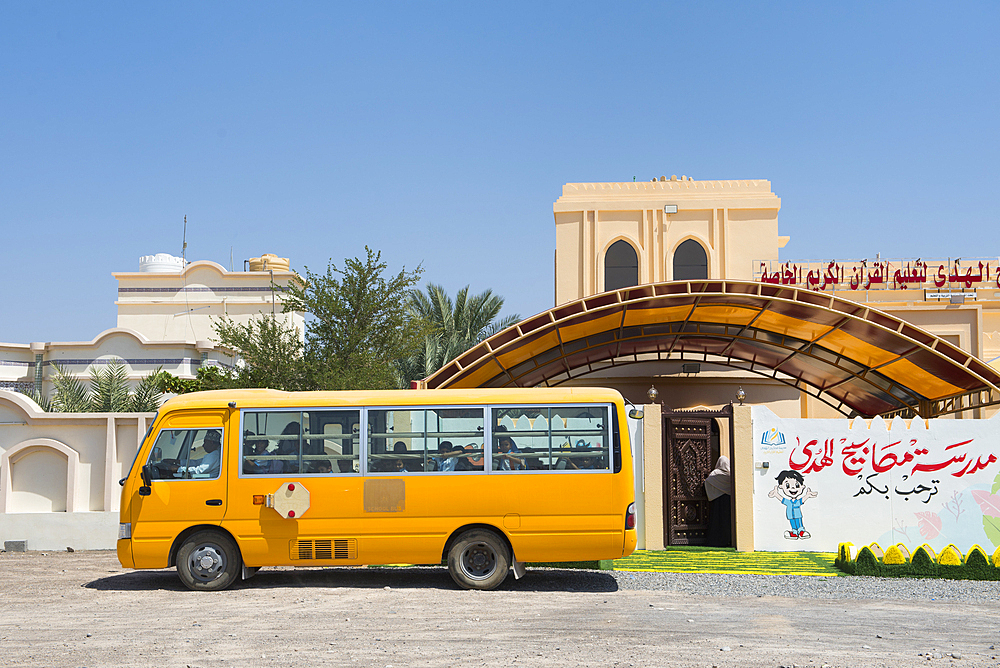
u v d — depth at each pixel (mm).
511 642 8336
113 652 7875
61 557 16234
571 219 27312
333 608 10219
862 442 15594
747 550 15594
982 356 24422
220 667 7312
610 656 7777
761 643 8422
